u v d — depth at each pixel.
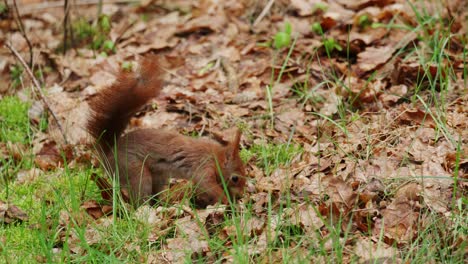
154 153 10.15
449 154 9.70
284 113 12.07
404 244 8.30
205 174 9.99
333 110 11.84
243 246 8.41
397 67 12.30
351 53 13.53
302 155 10.69
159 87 10.24
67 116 12.84
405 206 8.88
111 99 10.06
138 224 9.24
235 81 13.38
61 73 14.45
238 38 14.98
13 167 11.52
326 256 8.00
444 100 11.29
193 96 13.00
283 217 9.03
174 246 8.79
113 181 9.59
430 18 13.16
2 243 8.88
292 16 15.30
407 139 10.30
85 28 16.20
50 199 10.09
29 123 12.61
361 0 15.19
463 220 8.45
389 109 11.41
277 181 10.05
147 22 16.47
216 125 12.12
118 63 14.56
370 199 9.16
